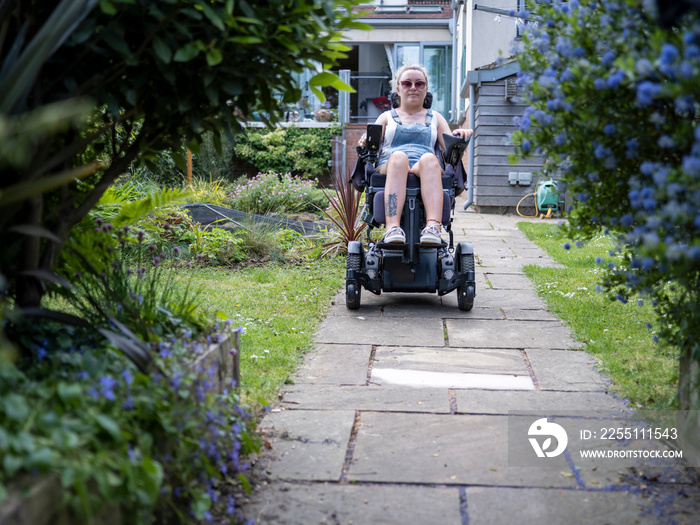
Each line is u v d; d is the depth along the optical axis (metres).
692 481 2.48
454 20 16.72
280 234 7.90
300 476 2.51
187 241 7.24
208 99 2.36
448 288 5.14
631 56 1.93
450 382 3.62
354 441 2.84
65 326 2.42
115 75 2.13
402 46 17.89
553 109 2.11
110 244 2.86
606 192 2.43
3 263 2.30
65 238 2.41
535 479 2.50
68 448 1.43
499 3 12.87
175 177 11.14
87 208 2.45
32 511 1.33
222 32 2.04
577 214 2.59
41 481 1.37
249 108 2.57
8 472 1.31
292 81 2.42
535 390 3.49
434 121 5.61
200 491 1.98
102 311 2.22
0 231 2.04
